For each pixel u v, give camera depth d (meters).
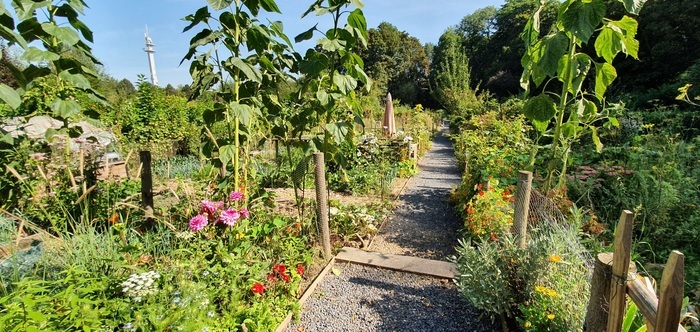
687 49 10.54
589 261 1.83
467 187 4.25
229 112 2.68
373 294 2.46
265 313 1.99
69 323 1.31
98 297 1.56
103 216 2.88
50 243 2.07
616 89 10.59
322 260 2.92
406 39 35.94
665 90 8.30
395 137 7.89
